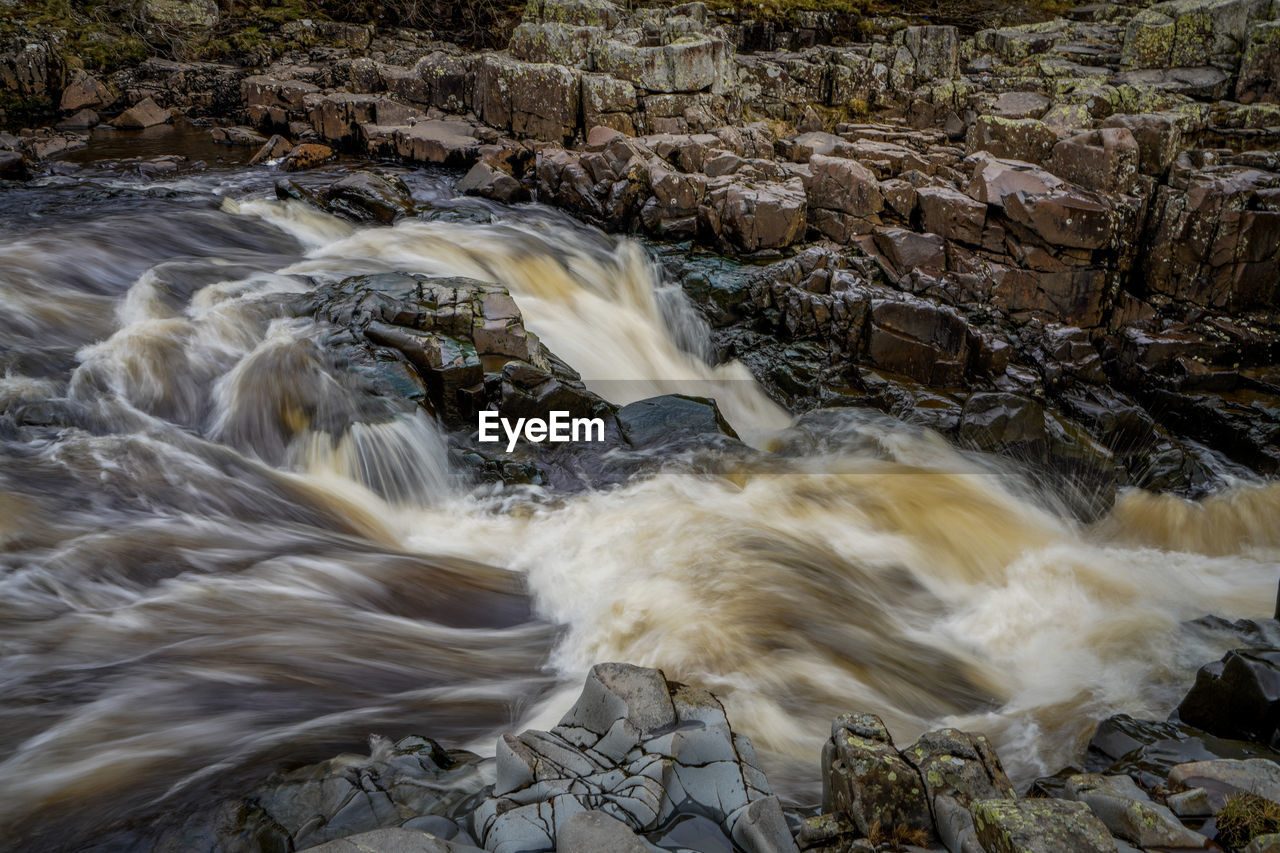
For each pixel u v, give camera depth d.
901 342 12.86
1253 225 13.14
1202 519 11.12
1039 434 11.54
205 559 7.66
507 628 7.54
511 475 9.91
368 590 7.61
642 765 4.29
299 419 9.95
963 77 21.20
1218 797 4.42
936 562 9.37
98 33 22.69
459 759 5.16
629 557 8.57
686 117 18.27
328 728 5.66
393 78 20.62
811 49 22.44
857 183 14.68
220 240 14.23
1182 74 18.17
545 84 18.28
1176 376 12.98
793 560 8.55
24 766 5.16
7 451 8.74
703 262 14.66
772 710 6.41
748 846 4.02
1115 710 6.67
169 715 5.66
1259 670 5.30
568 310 13.90
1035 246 13.70
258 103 21.38
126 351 10.48
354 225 15.62
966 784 4.22
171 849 4.52
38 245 12.89
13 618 6.54
